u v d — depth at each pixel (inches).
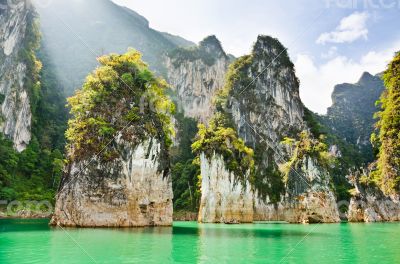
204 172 2340.1
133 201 1444.4
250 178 2420.0
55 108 4520.2
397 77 1408.7
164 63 6806.1
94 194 1376.7
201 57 6624.0
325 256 775.1
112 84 1553.9
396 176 1409.9
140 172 1483.8
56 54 5940.0
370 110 6515.8
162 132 1653.5
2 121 3250.5
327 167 2743.6
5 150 3019.2
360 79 7352.4
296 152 2886.3
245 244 968.9
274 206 3161.9
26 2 3715.6
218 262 685.9
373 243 1018.1
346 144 5275.6
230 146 2416.3
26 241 924.6
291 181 2913.4
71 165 1448.1
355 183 2876.5
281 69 4596.5
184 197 3472.0
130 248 819.4
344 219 3282.5
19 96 3528.5
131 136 1485.0
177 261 685.3
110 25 7140.8
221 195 2256.4
